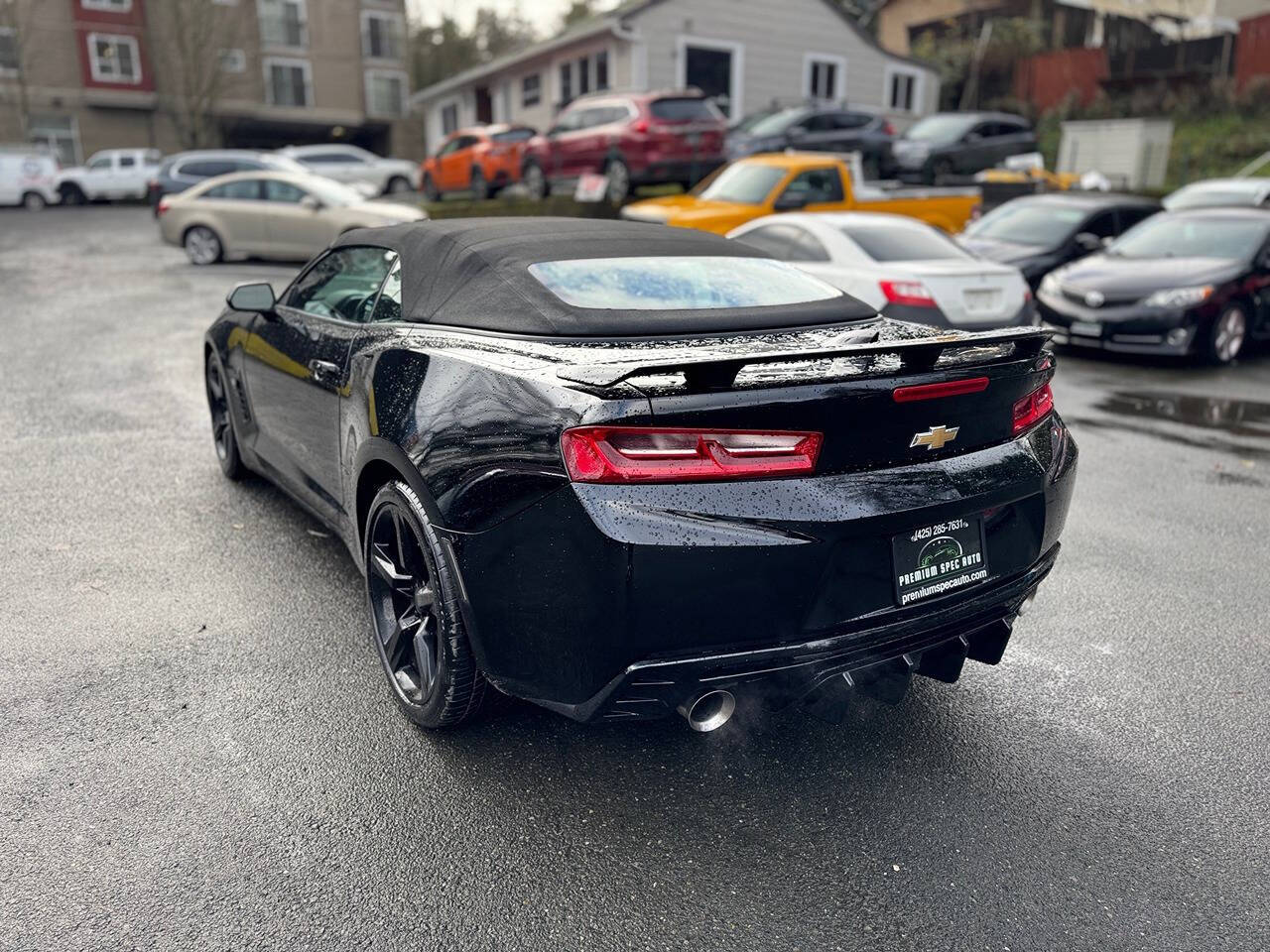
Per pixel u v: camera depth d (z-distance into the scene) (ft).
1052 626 12.03
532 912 7.10
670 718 9.75
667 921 7.04
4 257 55.01
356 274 12.07
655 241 11.19
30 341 30.40
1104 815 8.32
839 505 7.50
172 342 30.63
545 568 7.51
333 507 11.76
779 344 9.11
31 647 10.89
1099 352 33.55
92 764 8.75
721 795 8.52
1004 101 102.32
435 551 8.46
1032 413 9.01
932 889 7.40
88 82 123.44
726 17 80.89
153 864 7.50
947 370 7.95
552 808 8.29
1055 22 110.73
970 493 8.17
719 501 7.22
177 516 15.10
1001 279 25.07
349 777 8.64
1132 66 98.89
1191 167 80.43
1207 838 8.05
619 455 7.11
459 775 8.71
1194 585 13.33
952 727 9.70
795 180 38.63
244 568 13.15
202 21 123.65
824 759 9.10
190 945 6.72
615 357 8.40
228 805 8.21
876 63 90.68
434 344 9.45
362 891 7.29
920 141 68.80
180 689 10.07
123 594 12.29
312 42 133.59
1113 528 15.66
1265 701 10.28
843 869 7.61
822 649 7.63
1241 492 17.65
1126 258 33.09
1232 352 30.73
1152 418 23.54
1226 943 6.90
